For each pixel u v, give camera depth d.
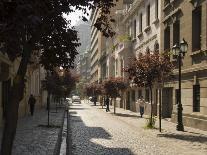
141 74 22.88
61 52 9.15
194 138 18.38
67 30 8.72
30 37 6.98
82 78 165.00
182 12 26.22
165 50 27.77
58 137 17.41
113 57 68.62
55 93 40.72
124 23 53.09
